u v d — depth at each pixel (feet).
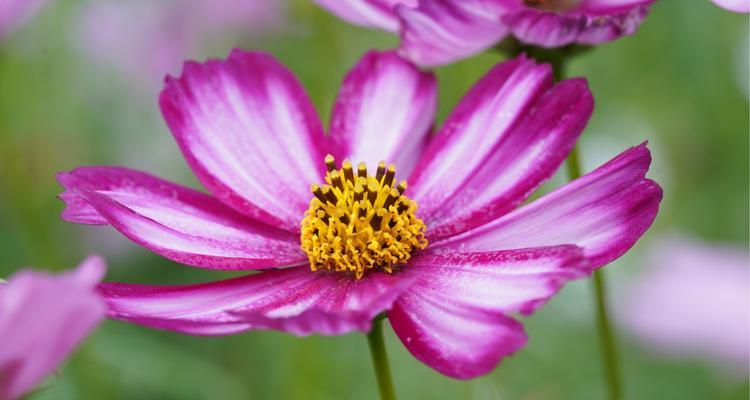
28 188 1.27
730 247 1.22
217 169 1.07
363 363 1.35
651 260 1.24
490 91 1.07
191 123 1.08
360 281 1.03
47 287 0.88
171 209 1.05
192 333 0.95
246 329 0.95
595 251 1.00
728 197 1.37
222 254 1.03
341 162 1.10
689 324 1.18
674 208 1.35
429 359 0.96
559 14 1.07
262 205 1.07
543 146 1.05
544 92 1.06
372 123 1.11
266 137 1.09
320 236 1.04
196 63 1.09
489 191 1.05
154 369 1.28
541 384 1.30
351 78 1.12
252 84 1.10
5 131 1.28
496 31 1.08
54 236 1.35
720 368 1.21
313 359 1.24
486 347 0.95
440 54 1.10
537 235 1.02
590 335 1.32
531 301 0.96
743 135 1.39
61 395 1.21
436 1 1.07
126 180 1.05
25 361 0.88
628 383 1.30
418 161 1.10
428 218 1.06
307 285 1.03
